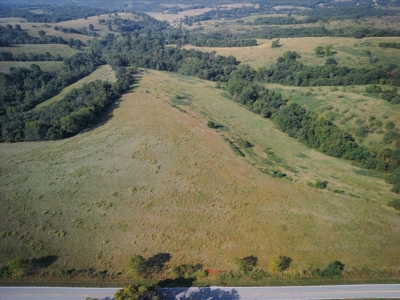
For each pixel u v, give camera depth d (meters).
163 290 42.41
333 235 51.84
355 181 68.50
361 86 111.75
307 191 63.50
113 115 97.75
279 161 76.88
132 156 74.00
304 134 86.94
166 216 55.81
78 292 42.12
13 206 57.16
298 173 71.19
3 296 41.56
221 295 41.81
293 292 42.12
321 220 55.16
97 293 41.94
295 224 54.25
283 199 60.75
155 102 107.06
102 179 65.56
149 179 65.88
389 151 72.88
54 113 90.75
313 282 43.53
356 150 76.25
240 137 87.69
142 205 58.28
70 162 71.69
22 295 41.72
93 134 85.56
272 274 44.84
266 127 97.25
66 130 83.94
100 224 53.72
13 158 73.19
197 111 104.00
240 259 46.56
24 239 50.16
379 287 42.53
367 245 49.81
